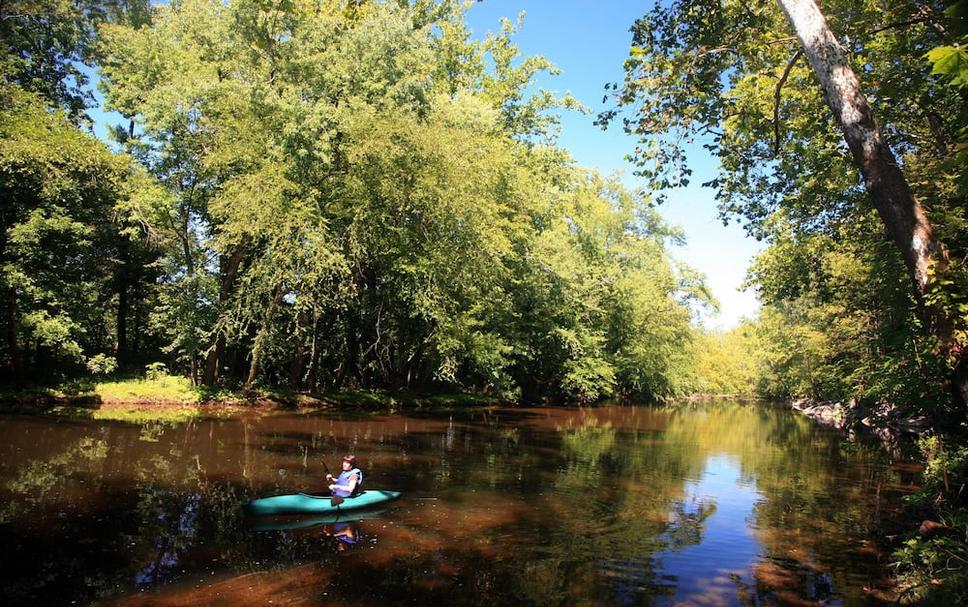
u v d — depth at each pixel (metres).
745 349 82.06
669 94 10.41
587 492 12.81
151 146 22.88
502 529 9.87
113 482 11.36
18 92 21.33
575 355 39.50
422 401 31.66
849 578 8.17
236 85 21.36
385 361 32.06
